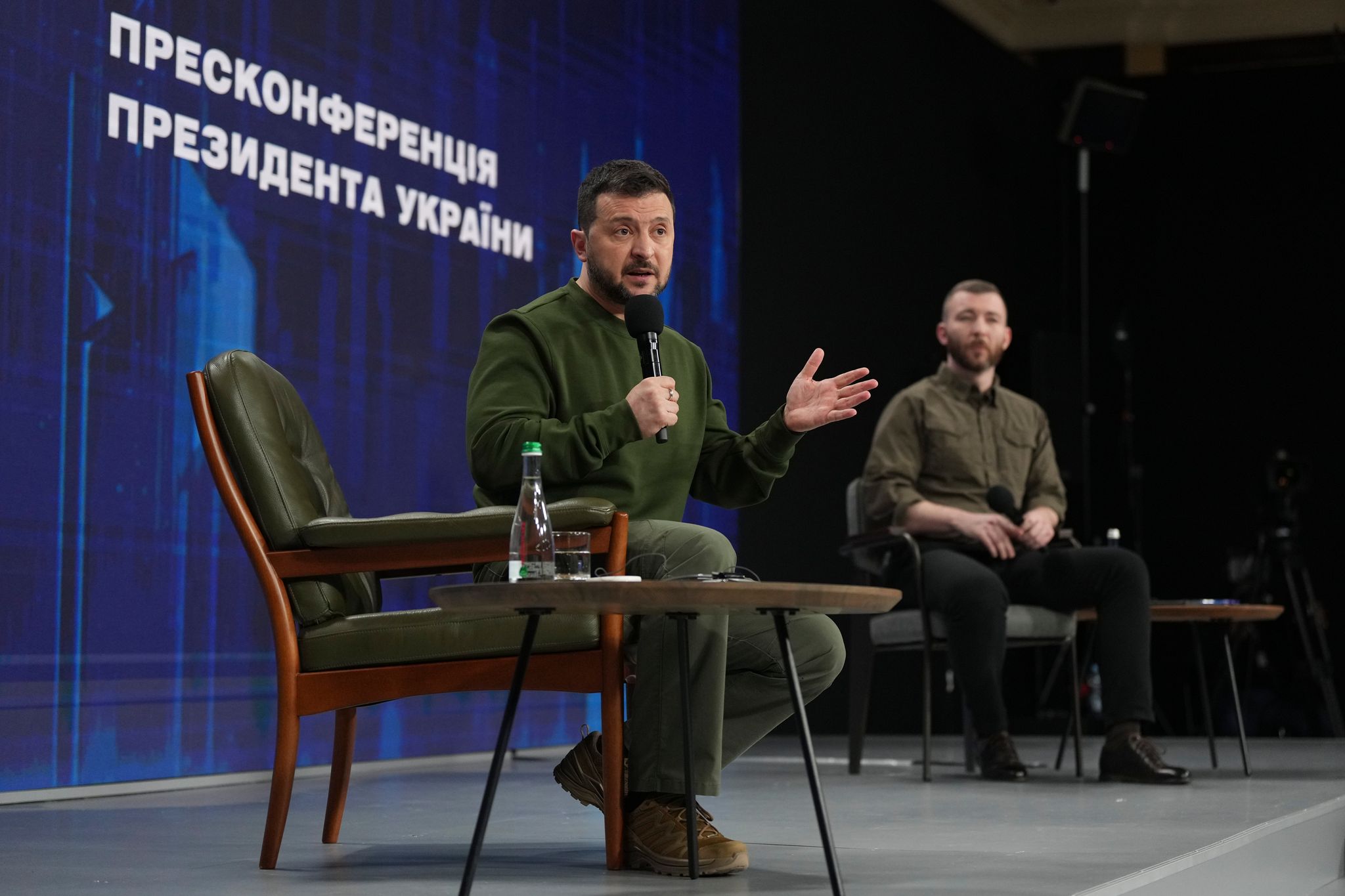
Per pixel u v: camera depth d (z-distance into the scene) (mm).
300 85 4562
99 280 3922
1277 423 8969
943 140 8383
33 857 2553
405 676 2373
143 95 4062
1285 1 8961
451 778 4457
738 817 3178
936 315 8242
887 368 7906
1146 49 9242
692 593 1848
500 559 2365
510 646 2346
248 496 2457
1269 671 8297
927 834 2812
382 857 2521
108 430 3934
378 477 4785
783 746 6461
